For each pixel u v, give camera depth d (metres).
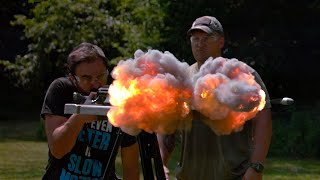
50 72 20.19
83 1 18.78
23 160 14.19
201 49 4.53
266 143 4.42
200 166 4.47
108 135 3.92
